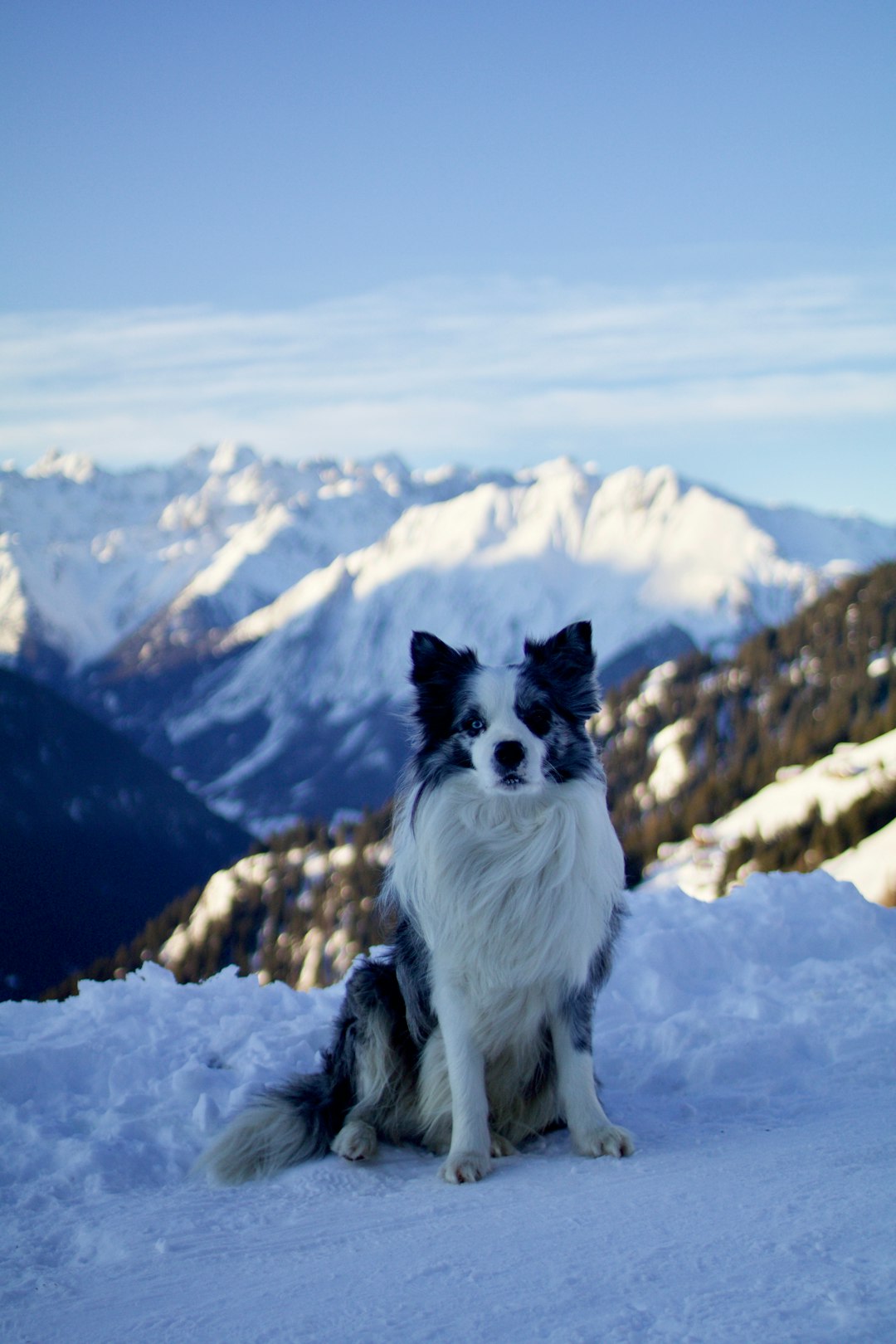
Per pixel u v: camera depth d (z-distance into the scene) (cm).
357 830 12244
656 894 917
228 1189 477
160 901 15425
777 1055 595
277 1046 636
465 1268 349
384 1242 387
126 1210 446
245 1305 339
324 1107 529
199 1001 737
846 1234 338
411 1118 540
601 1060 625
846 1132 469
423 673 536
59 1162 502
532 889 491
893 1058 576
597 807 515
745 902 873
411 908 523
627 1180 433
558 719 515
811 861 8144
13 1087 589
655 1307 300
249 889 11762
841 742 10750
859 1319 277
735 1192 396
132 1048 645
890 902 6944
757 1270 317
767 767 10662
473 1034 503
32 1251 407
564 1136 528
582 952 500
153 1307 345
